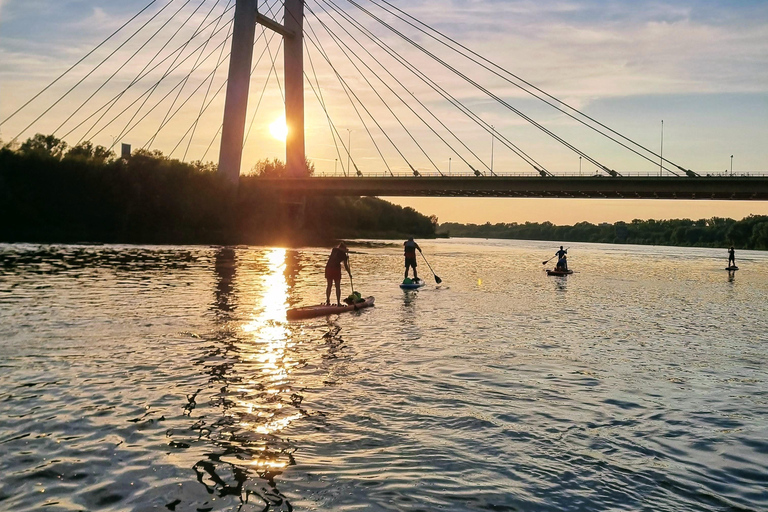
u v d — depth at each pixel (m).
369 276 25.95
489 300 17.23
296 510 3.97
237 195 72.38
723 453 5.18
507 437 5.46
